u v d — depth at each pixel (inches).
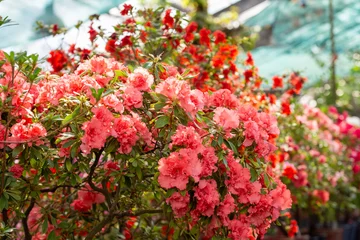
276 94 233.3
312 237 297.0
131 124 117.0
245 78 194.9
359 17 383.6
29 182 132.7
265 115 127.2
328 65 420.5
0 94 119.1
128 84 123.5
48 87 125.3
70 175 128.3
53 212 141.0
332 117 327.3
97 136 113.9
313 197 265.3
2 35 230.5
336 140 307.1
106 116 115.0
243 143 122.9
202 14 342.3
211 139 124.5
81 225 155.6
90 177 129.6
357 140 315.3
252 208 126.1
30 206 138.5
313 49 413.4
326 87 434.3
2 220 140.9
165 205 125.4
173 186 114.6
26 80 124.5
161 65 132.7
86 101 117.3
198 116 120.8
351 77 493.4
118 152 121.6
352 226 355.3
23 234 155.9
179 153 114.5
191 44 182.2
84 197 147.6
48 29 195.2
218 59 186.1
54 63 176.1
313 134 265.4
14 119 123.7
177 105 118.7
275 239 230.4
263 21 361.1
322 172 274.2
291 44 387.5
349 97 490.0
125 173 127.3
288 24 366.6
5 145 119.1
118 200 138.6
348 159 311.1
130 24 174.6
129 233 161.3
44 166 124.3
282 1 345.1
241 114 125.3
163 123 119.8
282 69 428.1
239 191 123.8
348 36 411.8
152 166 126.0
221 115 120.9
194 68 183.3
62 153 121.1
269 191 130.0
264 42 371.9
